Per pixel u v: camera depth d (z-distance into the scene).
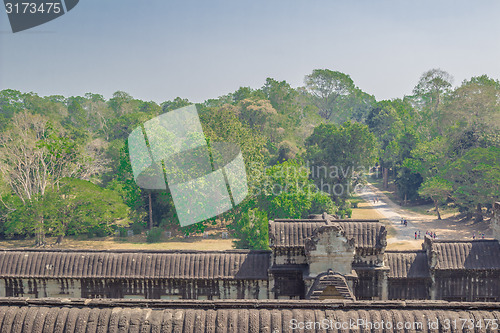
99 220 65.50
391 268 28.39
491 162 74.44
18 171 72.56
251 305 17.92
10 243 68.44
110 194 66.38
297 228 27.91
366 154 89.38
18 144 70.88
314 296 24.73
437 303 17.78
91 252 28.89
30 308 17.80
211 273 27.81
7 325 17.19
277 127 121.25
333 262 26.02
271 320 17.23
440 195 79.62
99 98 185.00
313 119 139.50
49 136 72.12
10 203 67.75
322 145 92.00
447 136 95.56
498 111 99.88
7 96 148.38
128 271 27.92
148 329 17.06
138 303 18.02
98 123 151.38
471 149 79.31
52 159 73.00
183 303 17.95
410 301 18.09
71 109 152.12
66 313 17.58
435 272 28.02
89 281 28.08
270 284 27.73
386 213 90.19
